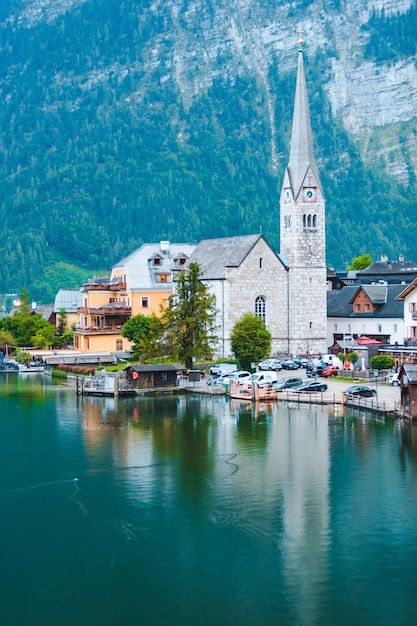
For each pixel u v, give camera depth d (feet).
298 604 254.27
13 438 428.97
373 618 247.91
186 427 451.94
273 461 382.63
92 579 268.62
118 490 344.28
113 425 459.32
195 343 588.50
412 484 347.56
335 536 296.71
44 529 304.50
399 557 281.33
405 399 458.50
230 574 271.28
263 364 625.41
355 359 626.64
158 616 248.93
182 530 301.84
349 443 411.54
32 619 248.11
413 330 607.78
